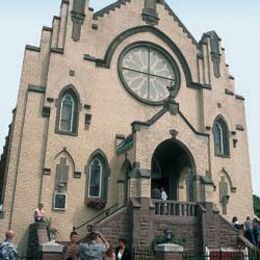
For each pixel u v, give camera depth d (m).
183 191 24.55
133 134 21.19
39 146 22.17
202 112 27.78
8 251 11.20
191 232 20.00
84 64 25.05
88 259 10.06
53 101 23.25
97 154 23.67
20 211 20.59
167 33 29.22
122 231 18.64
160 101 26.83
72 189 22.19
